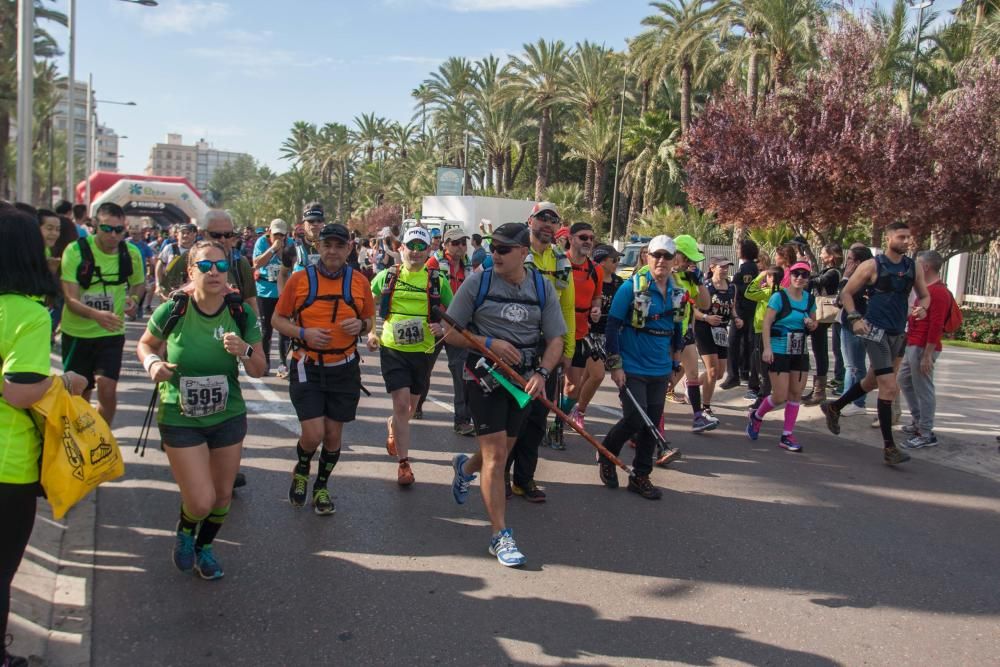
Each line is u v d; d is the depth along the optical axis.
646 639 3.83
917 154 18.80
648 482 5.95
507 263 4.66
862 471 6.88
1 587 3.03
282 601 4.07
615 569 4.62
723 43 32.00
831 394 10.34
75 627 3.73
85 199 33.34
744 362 10.49
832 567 4.77
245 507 5.39
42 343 2.91
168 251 13.42
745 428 8.41
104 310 5.52
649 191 39.03
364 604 4.07
